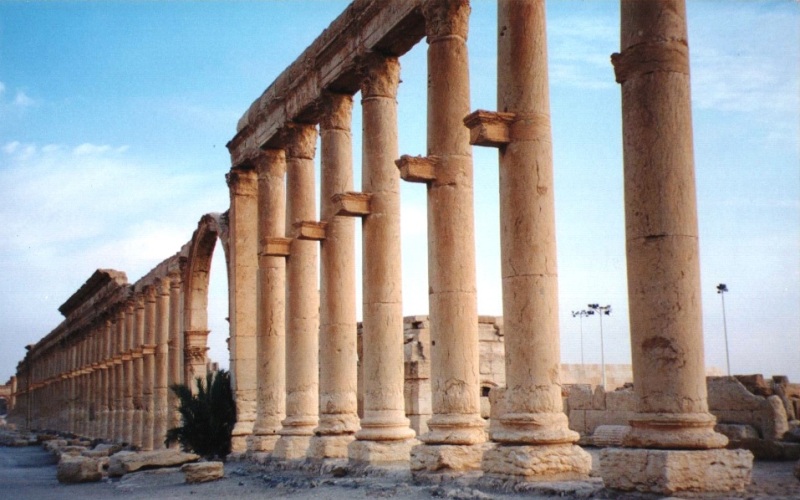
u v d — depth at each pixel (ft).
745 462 48.16
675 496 46.24
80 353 257.96
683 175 50.16
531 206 60.44
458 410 67.67
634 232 50.67
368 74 83.41
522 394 59.36
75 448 166.50
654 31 51.16
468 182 70.74
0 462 166.09
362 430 78.84
